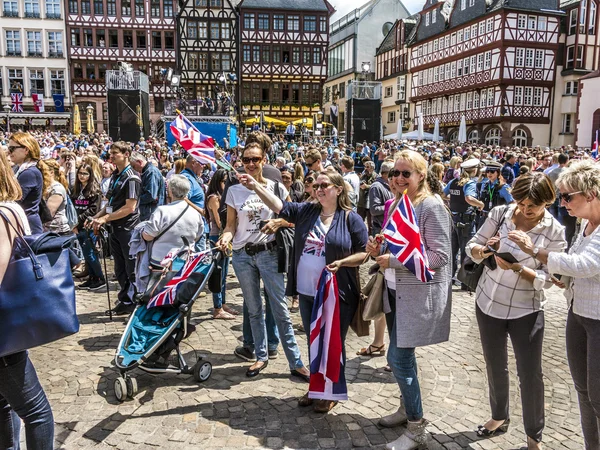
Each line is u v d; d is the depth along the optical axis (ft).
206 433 11.75
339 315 12.16
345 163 27.53
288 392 13.76
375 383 14.42
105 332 17.98
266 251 14.21
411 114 179.83
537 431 10.85
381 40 199.93
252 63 163.94
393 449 10.96
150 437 11.57
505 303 10.81
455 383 14.51
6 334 7.99
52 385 14.02
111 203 19.72
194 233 16.46
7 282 8.02
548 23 132.67
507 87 131.85
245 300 14.96
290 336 14.42
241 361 15.76
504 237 10.75
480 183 25.38
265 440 11.50
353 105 93.40
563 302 22.84
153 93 162.50
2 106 162.61
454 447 11.36
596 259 8.77
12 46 161.38
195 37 158.61
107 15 162.20
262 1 162.61
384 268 11.08
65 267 8.66
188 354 16.11
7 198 8.34
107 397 13.38
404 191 11.04
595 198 8.98
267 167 16.03
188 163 19.51
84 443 11.32
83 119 164.86
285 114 166.81
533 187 10.08
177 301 13.79
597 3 131.85
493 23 132.26
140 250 16.19
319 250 12.68
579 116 128.47
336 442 11.47
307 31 165.17
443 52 155.94
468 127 148.25
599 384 9.05
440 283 10.93
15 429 9.55
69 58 162.71
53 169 21.97
